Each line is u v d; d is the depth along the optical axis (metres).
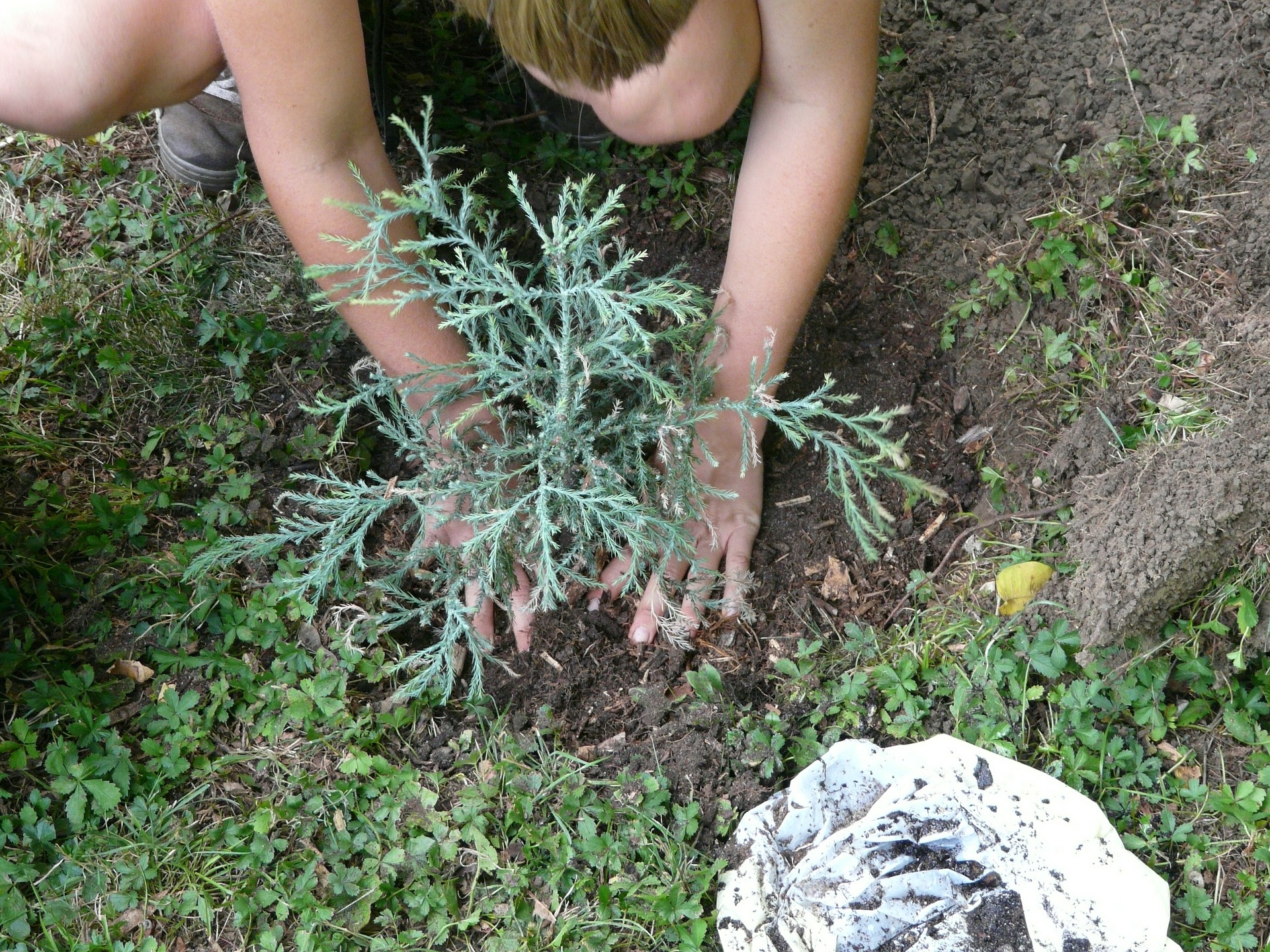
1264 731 1.92
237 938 1.77
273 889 1.79
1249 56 2.43
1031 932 1.71
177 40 1.81
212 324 2.30
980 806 1.81
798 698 1.98
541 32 1.34
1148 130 2.38
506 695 2.02
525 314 2.03
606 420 1.91
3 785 1.87
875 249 2.43
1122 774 1.89
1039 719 1.96
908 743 1.95
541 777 1.89
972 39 2.56
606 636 2.06
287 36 1.52
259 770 1.92
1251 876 1.79
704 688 1.95
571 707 2.00
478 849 1.83
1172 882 1.82
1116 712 1.92
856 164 1.85
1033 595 2.04
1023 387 2.26
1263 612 1.91
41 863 1.80
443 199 1.78
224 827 1.84
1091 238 2.31
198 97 2.31
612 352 1.83
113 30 1.74
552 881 1.80
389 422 2.07
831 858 1.78
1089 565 1.98
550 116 2.50
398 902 1.79
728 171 2.50
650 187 2.51
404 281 1.82
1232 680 1.94
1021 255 2.34
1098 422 2.14
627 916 1.77
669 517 1.94
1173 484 1.93
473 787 1.89
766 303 1.93
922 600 2.09
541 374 1.87
